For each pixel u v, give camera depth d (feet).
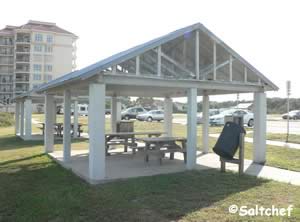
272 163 31.40
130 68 25.07
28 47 245.24
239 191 20.47
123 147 46.39
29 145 48.98
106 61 24.66
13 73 250.37
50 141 40.09
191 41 28.43
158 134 40.75
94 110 23.62
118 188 21.49
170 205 17.81
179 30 26.94
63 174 26.91
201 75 28.99
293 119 128.26
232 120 31.12
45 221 16.22
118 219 16.12
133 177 24.98
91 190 21.29
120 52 29.96
